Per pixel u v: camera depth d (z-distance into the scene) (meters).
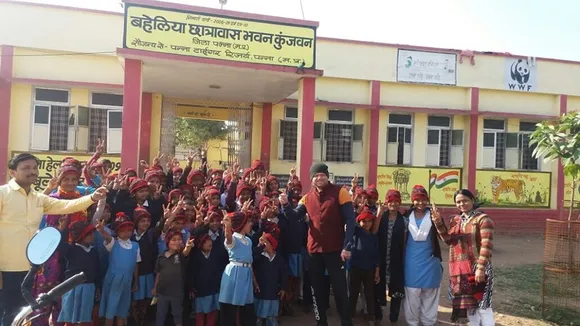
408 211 5.73
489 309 4.87
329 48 13.59
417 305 5.39
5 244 3.82
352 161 13.97
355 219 5.69
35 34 11.38
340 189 5.41
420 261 5.34
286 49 9.22
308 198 5.55
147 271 5.32
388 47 14.02
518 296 7.37
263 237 5.33
